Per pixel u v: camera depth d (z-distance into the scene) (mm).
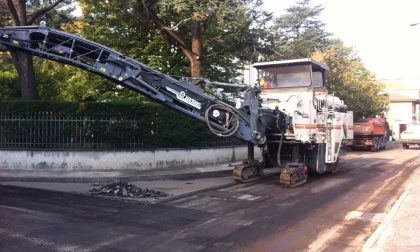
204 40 20250
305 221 8523
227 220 8461
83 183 12945
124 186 11383
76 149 14625
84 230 7484
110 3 20156
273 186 12953
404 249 6285
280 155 14164
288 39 41344
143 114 15484
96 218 8406
